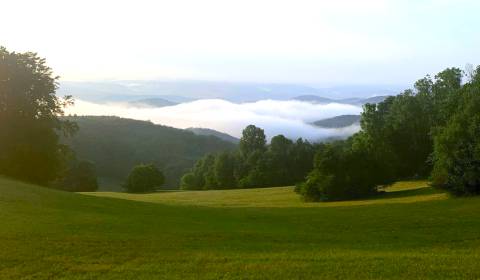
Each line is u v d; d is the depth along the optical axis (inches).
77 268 539.2
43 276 510.9
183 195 3011.8
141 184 4020.7
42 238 660.7
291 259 585.3
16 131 1966.0
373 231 873.5
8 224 746.2
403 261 567.8
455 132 1670.8
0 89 1947.6
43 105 2066.9
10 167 1968.5
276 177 4308.6
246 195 2878.9
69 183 3442.4
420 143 3046.3
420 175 3070.9
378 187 2541.8
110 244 648.4
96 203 1170.0
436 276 500.4
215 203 2277.3
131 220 896.9
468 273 509.7
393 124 3043.8
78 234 701.3
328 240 756.6
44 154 2031.3
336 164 2257.6
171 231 781.3
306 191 2303.2
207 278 504.4
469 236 796.0
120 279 502.9
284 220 1034.1
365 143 3024.1
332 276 506.6
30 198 1071.6
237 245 681.6
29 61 2037.4
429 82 3139.8
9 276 507.2
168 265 553.9
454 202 1317.7
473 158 1616.6
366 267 540.1
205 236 745.0
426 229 882.8
